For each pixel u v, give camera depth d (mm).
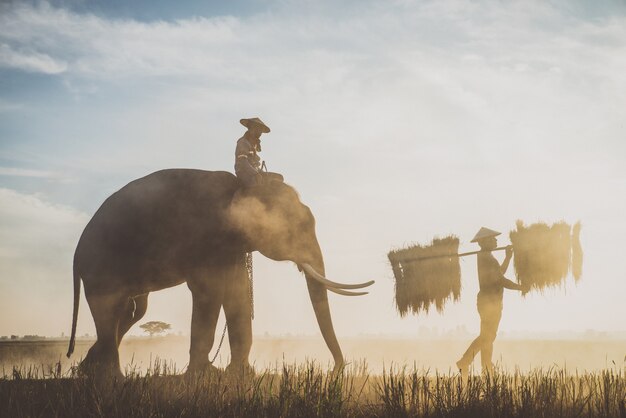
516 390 7031
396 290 11352
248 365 10281
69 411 6879
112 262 10781
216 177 10992
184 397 7379
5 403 7297
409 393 7402
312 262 10906
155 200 10812
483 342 10578
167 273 10695
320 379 6867
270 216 10867
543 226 10859
